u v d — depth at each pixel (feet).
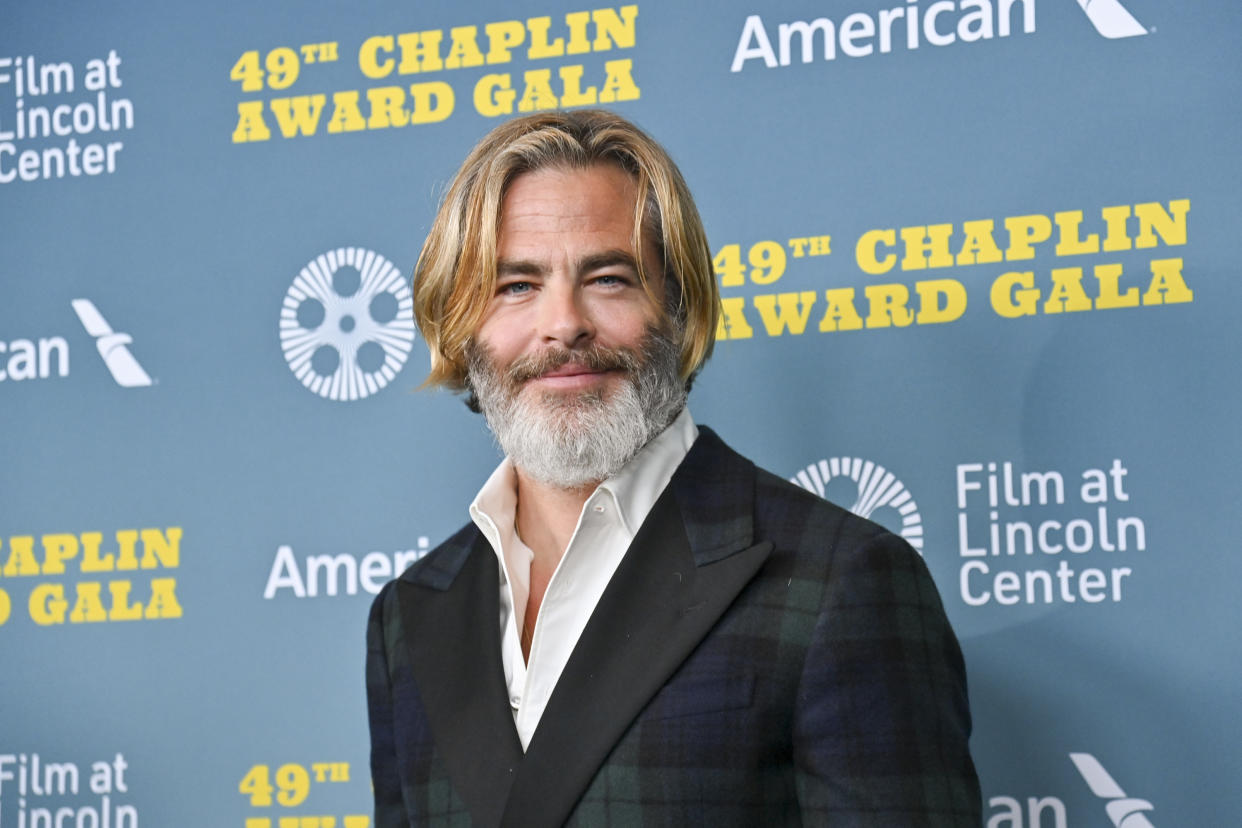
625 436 5.08
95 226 8.40
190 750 7.89
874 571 4.75
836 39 7.36
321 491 7.90
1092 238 6.88
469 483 7.70
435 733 5.02
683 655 4.69
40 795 8.06
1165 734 6.56
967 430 6.98
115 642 8.09
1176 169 6.80
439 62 8.00
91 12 8.54
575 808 4.60
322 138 8.13
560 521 5.39
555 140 5.28
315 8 8.21
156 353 8.23
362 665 7.72
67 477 8.25
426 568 5.67
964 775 4.55
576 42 7.77
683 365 5.50
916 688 4.60
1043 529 6.82
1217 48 6.81
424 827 4.96
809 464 7.17
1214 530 6.59
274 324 8.09
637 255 5.19
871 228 7.21
